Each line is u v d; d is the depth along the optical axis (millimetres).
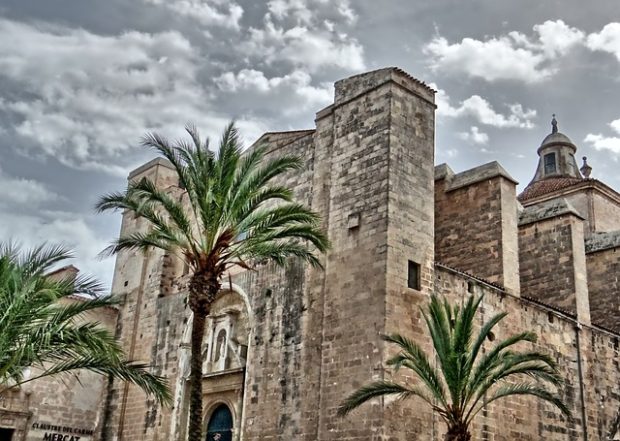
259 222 23562
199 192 22828
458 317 23062
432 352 25328
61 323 19297
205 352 33250
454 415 20797
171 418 33719
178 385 34125
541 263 36562
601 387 33375
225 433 30562
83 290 19594
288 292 29297
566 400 31188
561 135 57156
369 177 27219
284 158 23938
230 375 30969
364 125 28453
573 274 35000
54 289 18703
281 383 27875
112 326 40531
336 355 25656
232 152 23109
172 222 39656
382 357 23812
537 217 37531
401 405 23656
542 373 23141
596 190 48312
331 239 27844
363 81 29359
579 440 30922
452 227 34844
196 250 22656
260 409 28359
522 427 28453
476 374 21344
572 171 55781
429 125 28969
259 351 29656
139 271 40719
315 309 27594
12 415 35500
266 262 31125
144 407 35688
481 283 29188
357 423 23766
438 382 21516
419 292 25719
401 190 26656
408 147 27672
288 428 26656
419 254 26359
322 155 30375
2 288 18578
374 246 25812
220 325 32906
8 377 19266
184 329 35531
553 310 32656
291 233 23906
